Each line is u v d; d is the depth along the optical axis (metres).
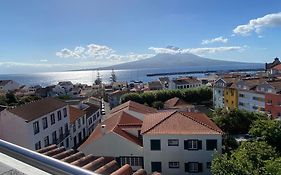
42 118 30.50
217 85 73.56
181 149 25.58
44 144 30.61
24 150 2.89
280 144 26.75
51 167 2.52
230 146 30.25
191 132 25.47
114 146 25.98
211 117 43.28
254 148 18.92
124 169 7.21
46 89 98.44
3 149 3.15
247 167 16.33
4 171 2.61
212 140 25.19
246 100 63.88
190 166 25.62
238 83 66.69
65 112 36.41
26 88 114.44
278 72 86.62
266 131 27.34
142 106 41.75
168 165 25.80
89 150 26.23
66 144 36.22
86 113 44.81
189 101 72.00
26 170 2.62
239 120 40.97
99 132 28.67
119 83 132.00
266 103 57.81
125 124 29.17
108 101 82.56
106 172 6.86
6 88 110.69
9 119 28.05
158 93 66.62
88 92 99.50
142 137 26.77
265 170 16.06
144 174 7.33
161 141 25.70
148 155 25.80
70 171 2.34
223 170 15.84
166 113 29.98
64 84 117.38
